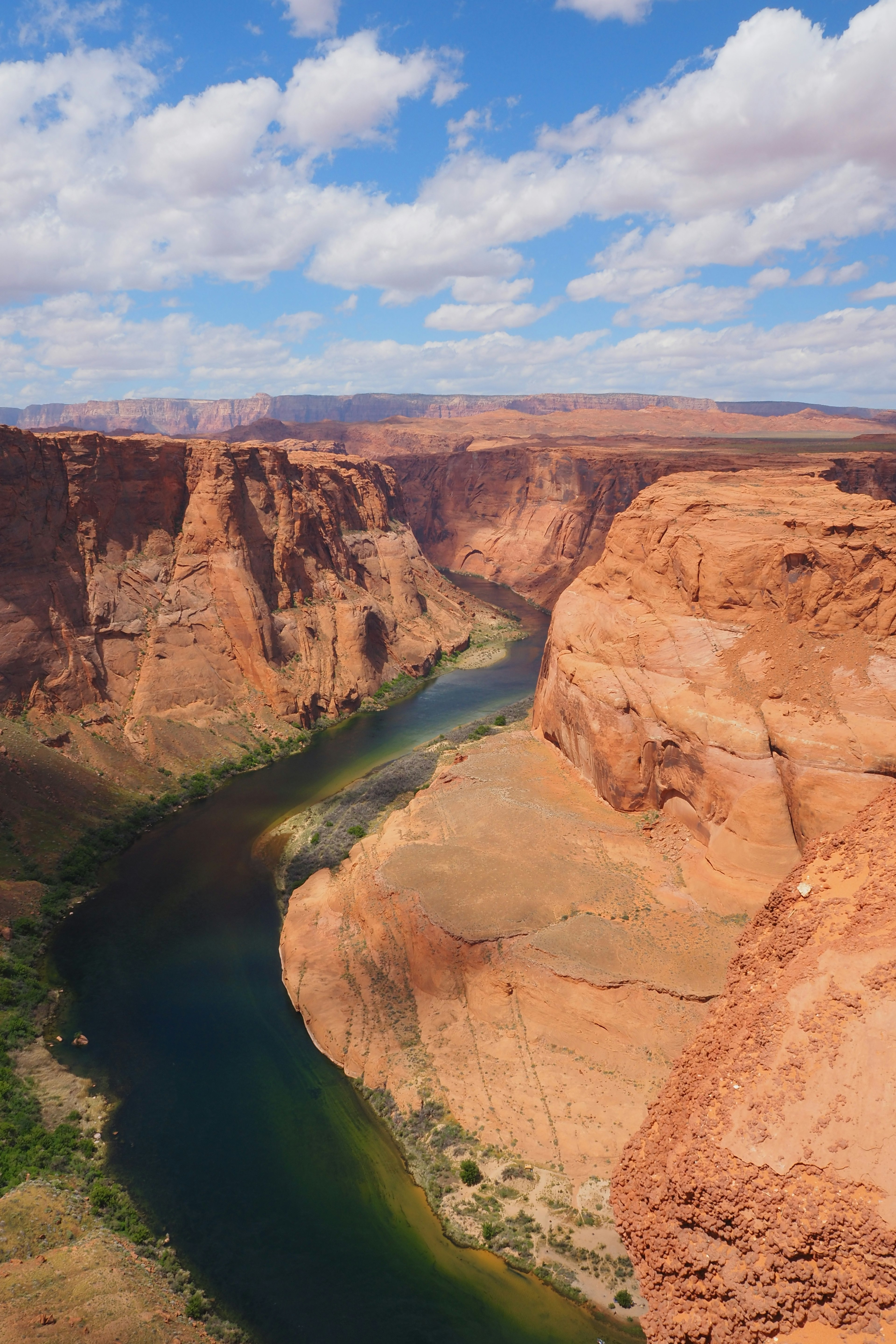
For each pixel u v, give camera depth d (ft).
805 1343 46.70
